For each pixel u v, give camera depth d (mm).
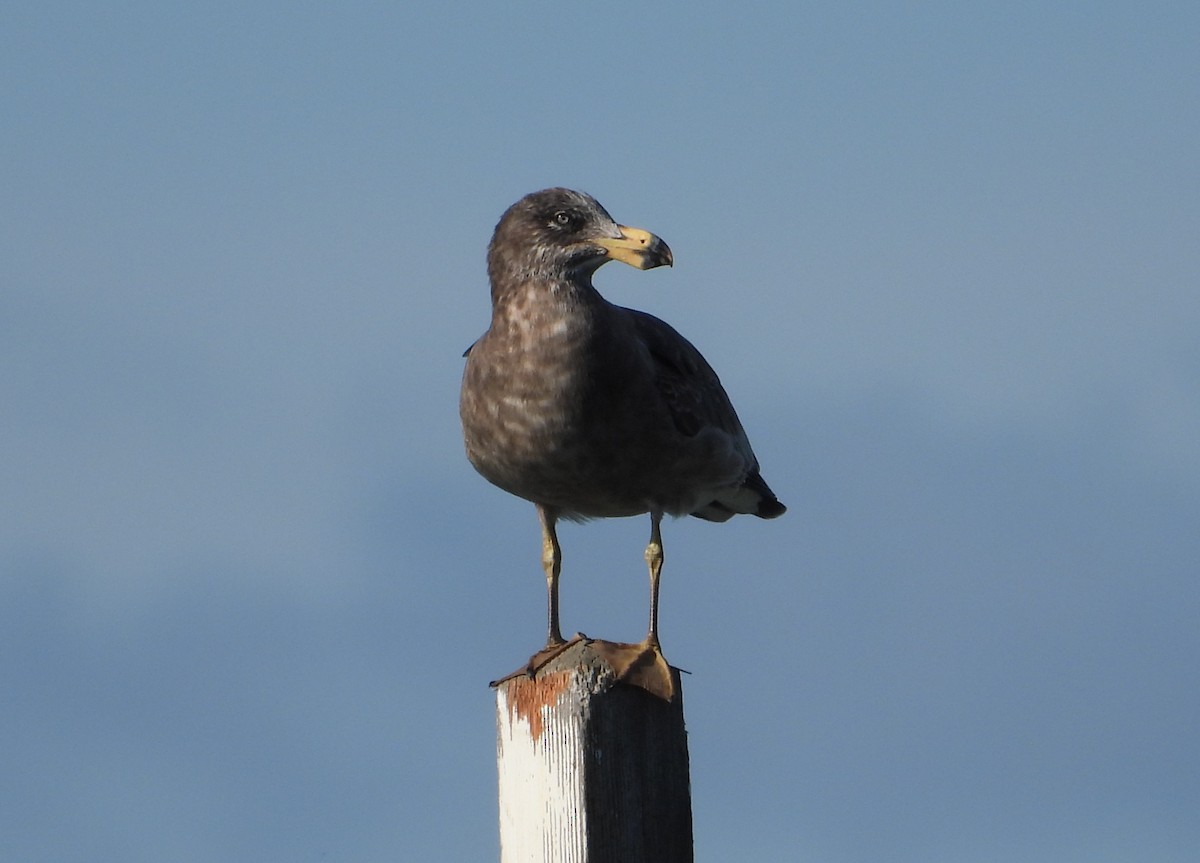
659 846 9242
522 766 9414
